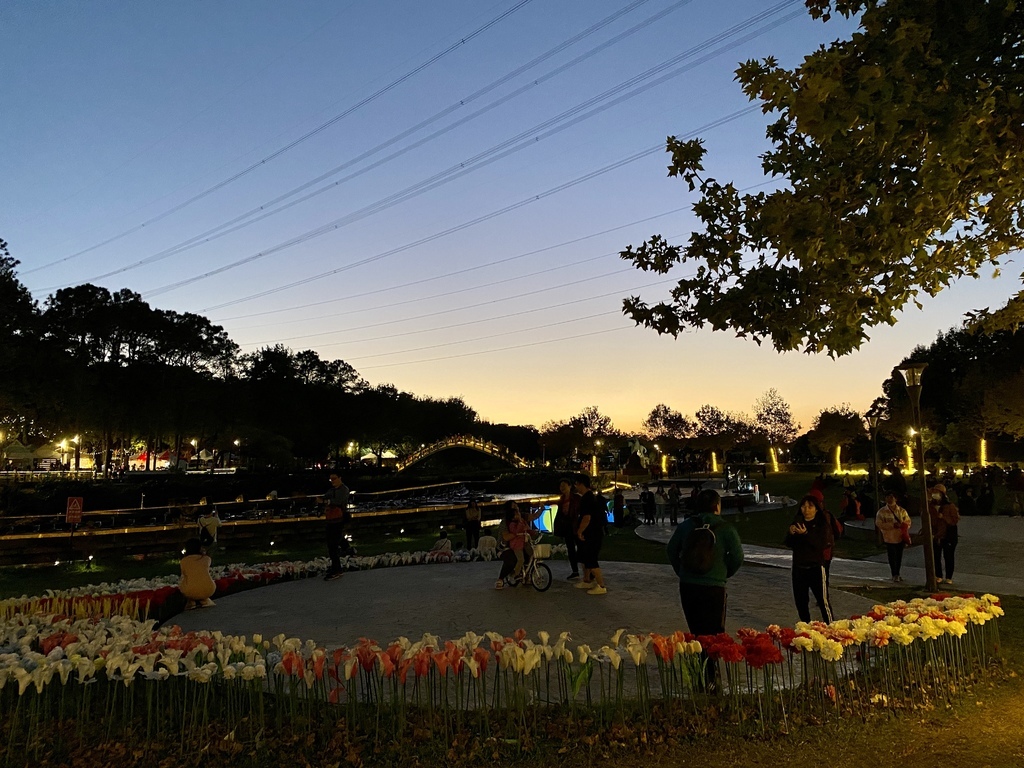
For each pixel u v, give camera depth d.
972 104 5.43
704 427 126.19
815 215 5.57
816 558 8.69
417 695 6.30
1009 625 9.07
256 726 5.71
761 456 109.06
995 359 59.53
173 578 12.59
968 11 5.59
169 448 75.12
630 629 9.24
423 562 16.89
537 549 12.31
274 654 5.92
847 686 6.24
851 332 5.86
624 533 27.89
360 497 54.03
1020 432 49.75
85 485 42.81
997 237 7.54
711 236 6.75
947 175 5.25
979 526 23.38
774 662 5.70
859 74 5.21
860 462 85.19
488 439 119.00
